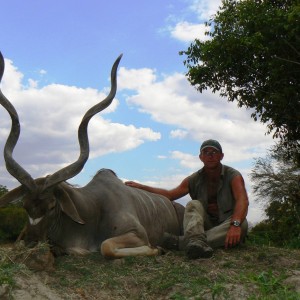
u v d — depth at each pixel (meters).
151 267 2.90
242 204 3.40
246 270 2.85
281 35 8.08
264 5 8.38
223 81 9.22
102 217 3.56
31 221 3.16
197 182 3.63
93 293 2.52
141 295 2.51
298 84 8.48
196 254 3.08
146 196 4.01
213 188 3.58
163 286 2.54
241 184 3.49
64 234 3.40
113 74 3.64
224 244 3.38
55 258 3.16
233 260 3.06
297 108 8.51
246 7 8.39
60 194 3.28
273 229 8.23
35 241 3.16
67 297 2.38
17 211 9.16
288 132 9.09
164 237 3.60
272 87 8.55
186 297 2.39
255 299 2.27
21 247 2.85
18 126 3.30
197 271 2.79
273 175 9.51
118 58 3.65
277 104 8.39
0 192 9.12
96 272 2.83
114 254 3.16
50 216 3.21
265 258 3.12
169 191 3.79
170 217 4.23
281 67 8.24
